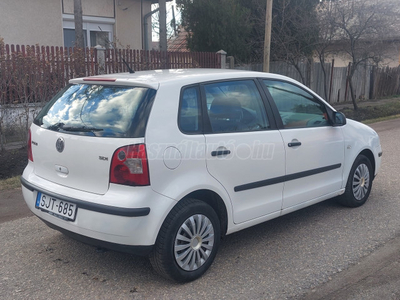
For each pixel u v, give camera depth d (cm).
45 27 1379
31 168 409
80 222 340
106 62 1017
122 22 1622
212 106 387
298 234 471
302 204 468
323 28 1405
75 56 934
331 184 503
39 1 1352
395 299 340
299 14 1470
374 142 573
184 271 359
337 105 1791
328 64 1788
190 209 355
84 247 438
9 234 468
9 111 811
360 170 551
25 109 823
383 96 2148
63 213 354
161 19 1421
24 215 525
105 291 353
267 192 425
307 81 1648
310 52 1558
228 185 387
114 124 344
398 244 441
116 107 353
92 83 390
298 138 452
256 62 1580
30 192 391
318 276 376
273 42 1468
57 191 362
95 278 375
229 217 393
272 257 415
